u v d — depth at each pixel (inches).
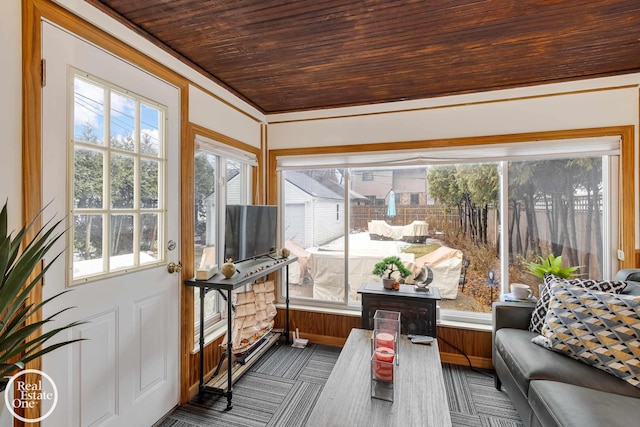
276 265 99.5
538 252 100.3
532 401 57.9
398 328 67.4
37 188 48.4
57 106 51.4
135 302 66.3
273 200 124.3
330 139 117.4
